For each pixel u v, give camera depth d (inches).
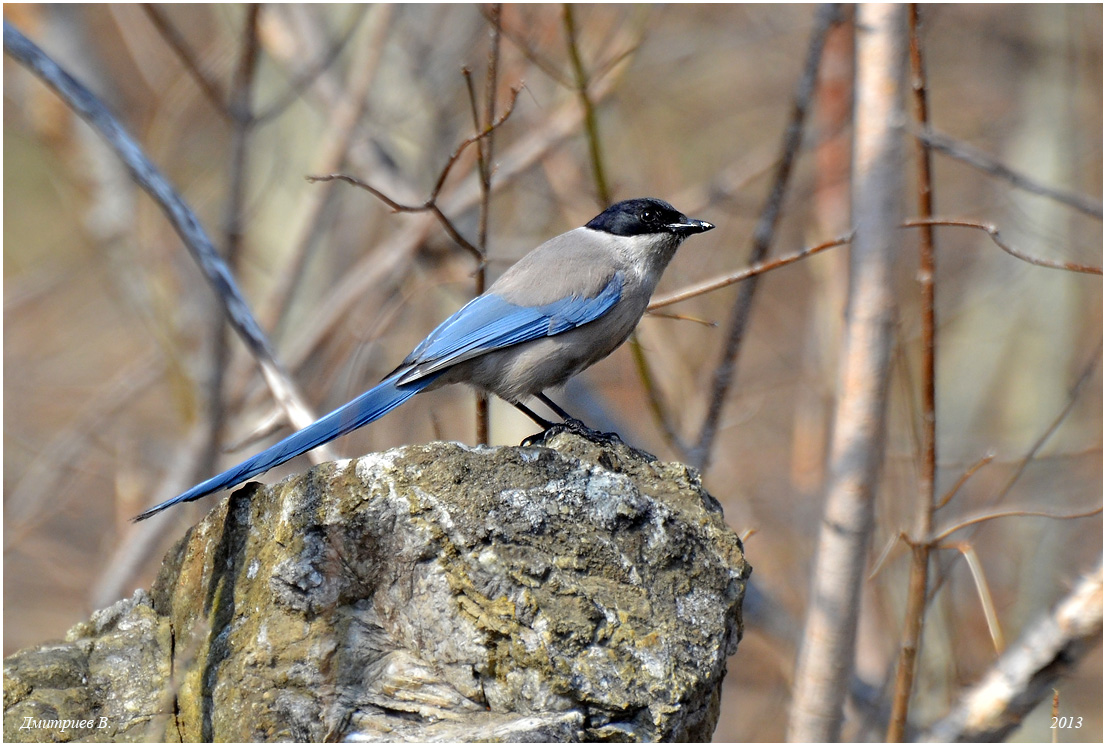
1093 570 388.2
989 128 745.6
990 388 692.7
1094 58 699.4
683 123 748.6
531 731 213.5
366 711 231.3
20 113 727.1
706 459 419.5
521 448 248.8
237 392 569.6
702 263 578.9
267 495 256.5
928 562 365.7
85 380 792.9
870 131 352.2
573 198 560.1
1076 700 591.5
